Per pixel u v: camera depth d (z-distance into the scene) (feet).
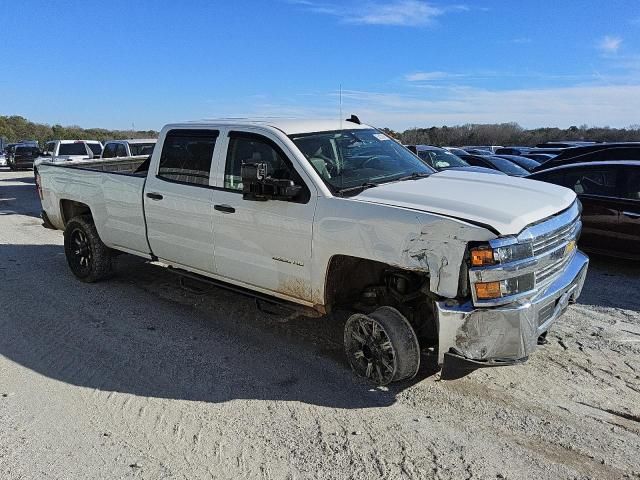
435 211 12.38
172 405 13.09
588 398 13.01
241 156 16.39
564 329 17.15
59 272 24.91
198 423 12.28
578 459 10.75
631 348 15.71
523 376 14.14
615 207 24.13
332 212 13.78
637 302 19.88
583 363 14.79
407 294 13.80
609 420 12.08
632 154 37.11
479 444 11.32
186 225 17.76
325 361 15.39
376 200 13.46
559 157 40.37
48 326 18.22
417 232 12.19
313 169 14.73
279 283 15.40
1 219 40.96
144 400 13.34
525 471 10.42
